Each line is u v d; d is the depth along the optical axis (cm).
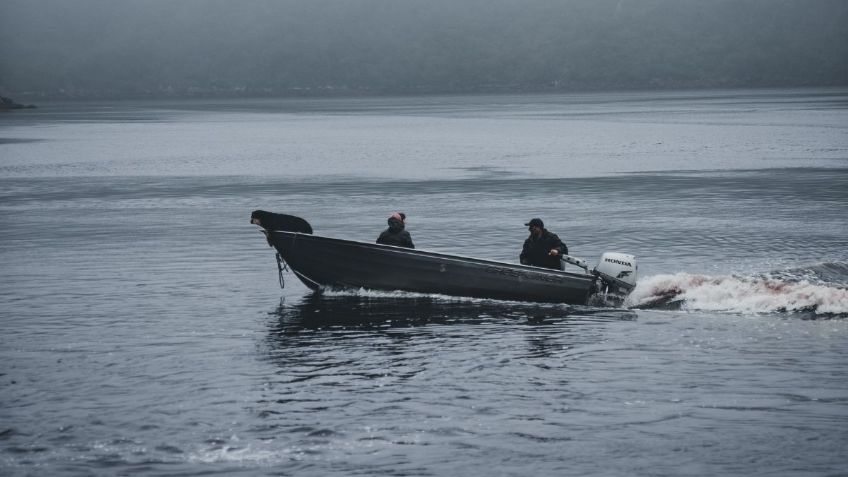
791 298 1909
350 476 1068
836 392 1346
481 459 1111
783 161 6269
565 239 2983
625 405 1295
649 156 7056
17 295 2161
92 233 3250
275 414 1269
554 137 10200
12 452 1143
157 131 12975
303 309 1972
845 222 3300
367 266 2112
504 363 1514
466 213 3728
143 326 1820
